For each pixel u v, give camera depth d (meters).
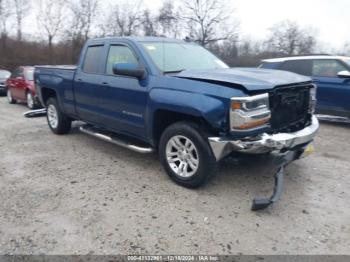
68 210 3.62
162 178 4.48
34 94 10.52
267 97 3.61
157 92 4.11
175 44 5.05
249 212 3.61
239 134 3.52
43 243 3.05
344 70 7.69
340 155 5.61
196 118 3.88
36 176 4.56
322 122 8.56
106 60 5.12
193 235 3.18
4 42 28.22
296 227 3.34
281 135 3.73
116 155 5.46
